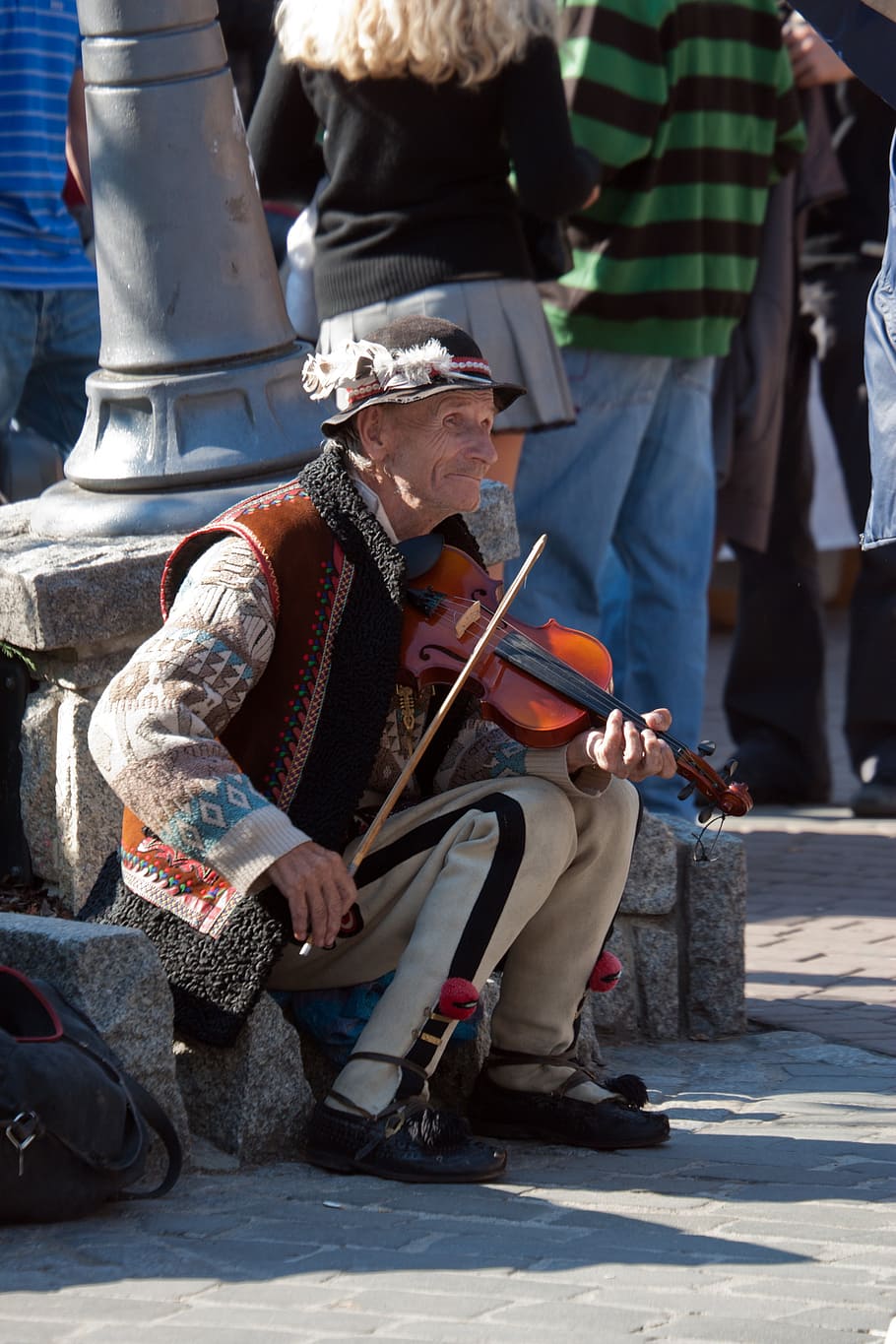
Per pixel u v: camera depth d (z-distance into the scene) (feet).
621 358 70.23
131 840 37.68
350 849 37.45
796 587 87.15
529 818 36.42
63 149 67.15
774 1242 31.83
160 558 42.06
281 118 59.21
